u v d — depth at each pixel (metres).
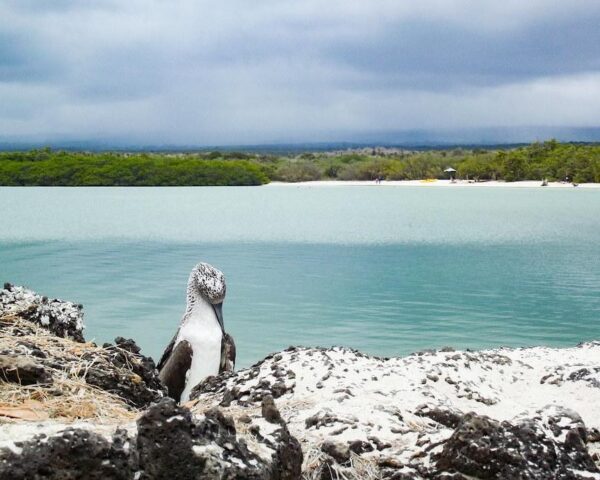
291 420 4.61
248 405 5.04
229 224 32.16
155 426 3.06
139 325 13.22
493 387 5.57
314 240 26.28
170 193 60.91
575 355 6.57
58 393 3.99
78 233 28.19
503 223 33.31
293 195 58.62
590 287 17.30
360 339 12.40
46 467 2.87
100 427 3.20
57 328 5.58
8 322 5.30
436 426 4.60
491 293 16.56
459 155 100.50
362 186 77.31
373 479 3.87
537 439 3.85
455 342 12.29
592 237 27.55
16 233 28.22
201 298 6.76
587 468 3.86
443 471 3.80
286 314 14.32
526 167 83.25
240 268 20.09
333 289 16.95
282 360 5.66
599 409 5.28
